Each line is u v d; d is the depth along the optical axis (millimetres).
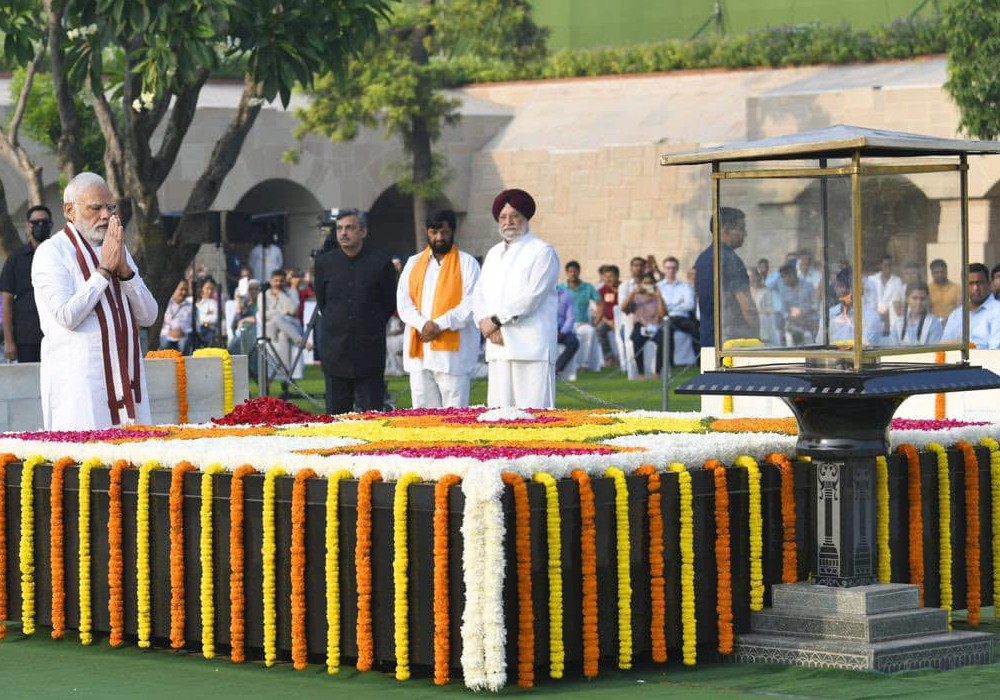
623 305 28812
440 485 7832
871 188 8367
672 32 45062
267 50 17922
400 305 14852
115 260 11195
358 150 42531
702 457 8641
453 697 7699
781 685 7988
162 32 17453
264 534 8492
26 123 28422
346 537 8219
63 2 18391
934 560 9320
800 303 8508
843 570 8625
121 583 9094
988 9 29891
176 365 13672
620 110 43000
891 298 8445
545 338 13734
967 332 8711
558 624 7953
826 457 8570
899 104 37156
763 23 43906
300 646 8344
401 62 39875
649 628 8398
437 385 14820
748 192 8625
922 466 9250
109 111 18906
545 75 44781
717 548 8578
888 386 8227
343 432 10172
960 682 8062
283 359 26969
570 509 8031
